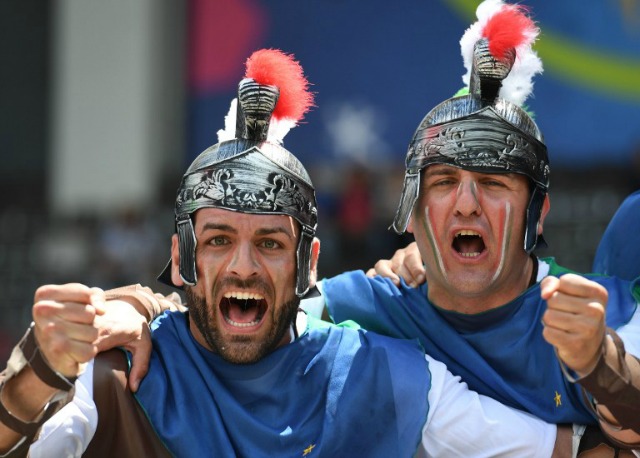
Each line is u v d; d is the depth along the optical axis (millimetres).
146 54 40656
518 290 11664
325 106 38406
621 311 11328
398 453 10922
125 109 40812
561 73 36312
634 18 35875
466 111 11336
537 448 11039
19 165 42656
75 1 41250
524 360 11492
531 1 36250
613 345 9852
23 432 9516
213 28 40031
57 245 38094
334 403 10977
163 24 40562
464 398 11219
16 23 42781
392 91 38188
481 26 11836
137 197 40281
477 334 11648
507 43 11211
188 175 10945
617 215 12664
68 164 41219
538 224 11492
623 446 10531
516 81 11797
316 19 38812
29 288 35562
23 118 43094
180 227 10859
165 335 11180
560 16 36219
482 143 11164
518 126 11305
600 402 9883
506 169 11156
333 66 38531
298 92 11438
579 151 36156
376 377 11117
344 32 38500
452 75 37781
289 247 10828
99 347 10641
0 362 32469
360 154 38062
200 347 11062
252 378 10922
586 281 9430
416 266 12391
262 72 11188
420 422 10969
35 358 9320
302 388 11031
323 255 31844
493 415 11148
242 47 39719
